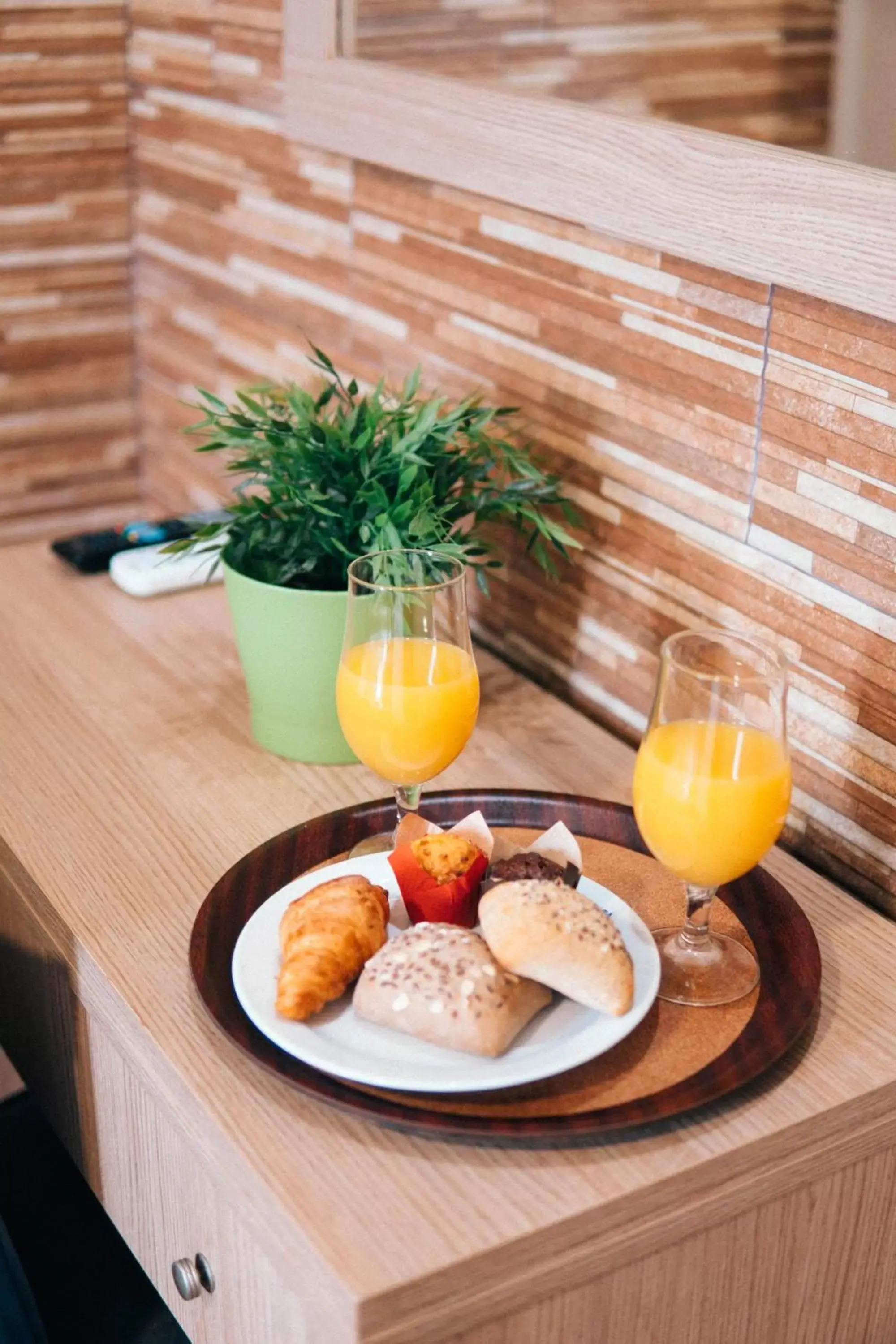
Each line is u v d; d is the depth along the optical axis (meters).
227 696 1.28
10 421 1.88
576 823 1.06
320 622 1.09
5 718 1.22
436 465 1.16
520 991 0.81
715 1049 0.84
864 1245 0.89
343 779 1.15
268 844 1.02
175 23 1.65
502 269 1.26
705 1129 0.79
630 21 1.04
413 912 0.91
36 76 1.72
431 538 1.08
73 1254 1.23
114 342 1.93
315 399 1.48
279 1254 0.75
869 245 0.88
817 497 1.00
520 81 1.16
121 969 0.92
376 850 1.01
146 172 1.82
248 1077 0.83
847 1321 0.91
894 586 0.96
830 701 1.03
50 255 1.83
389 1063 0.79
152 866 1.03
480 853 0.91
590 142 1.09
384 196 1.39
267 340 1.65
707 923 0.92
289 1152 0.77
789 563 1.04
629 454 1.17
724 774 0.83
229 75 1.58
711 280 1.04
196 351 1.81
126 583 1.46
